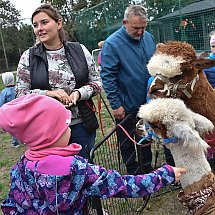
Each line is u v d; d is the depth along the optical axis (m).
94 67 3.33
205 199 2.34
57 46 3.17
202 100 3.11
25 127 1.85
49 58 3.14
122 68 4.02
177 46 3.05
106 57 4.00
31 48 3.22
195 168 2.38
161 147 5.06
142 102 4.09
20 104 1.86
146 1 12.94
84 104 3.19
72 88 3.16
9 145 7.58
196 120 2.47
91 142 3.31
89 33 17.52
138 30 3.86
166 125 2.35
